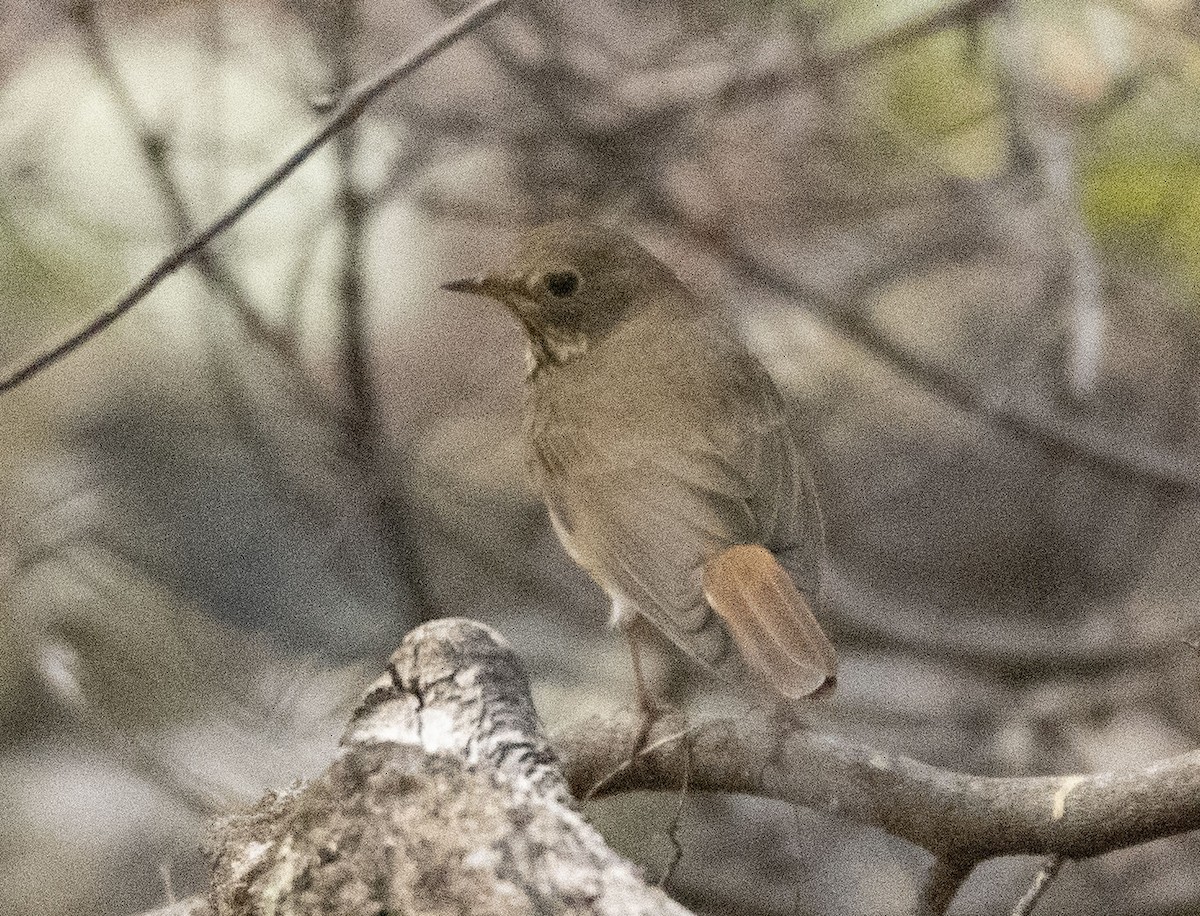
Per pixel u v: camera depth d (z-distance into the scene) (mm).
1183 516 12953
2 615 13359
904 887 11766
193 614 13703
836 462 13336
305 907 5906
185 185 11781
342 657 13258
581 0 11555
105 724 10641
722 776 7125
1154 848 11414
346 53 10523
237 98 11609
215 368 11844
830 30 10891
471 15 6973
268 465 11680
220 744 11672
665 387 8586
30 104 11438
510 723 6477
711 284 11414
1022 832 6469
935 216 11891
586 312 8953
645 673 12211
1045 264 11633
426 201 11055
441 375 13531
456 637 6688
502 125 10898
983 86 11328
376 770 5984
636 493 8273
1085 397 10633
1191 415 12117
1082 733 11258
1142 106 10664
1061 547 13133
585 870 5719
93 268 11758
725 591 7414
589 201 11008
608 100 10992
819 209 11219
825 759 6871
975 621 12852
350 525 11820
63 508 13414
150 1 11711
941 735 11742
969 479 13531
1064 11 11047
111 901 14398
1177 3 10727
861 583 12617
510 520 12852
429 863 5801
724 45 10844
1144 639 11727
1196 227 10594
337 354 11133
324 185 11531
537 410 8898
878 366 13305
